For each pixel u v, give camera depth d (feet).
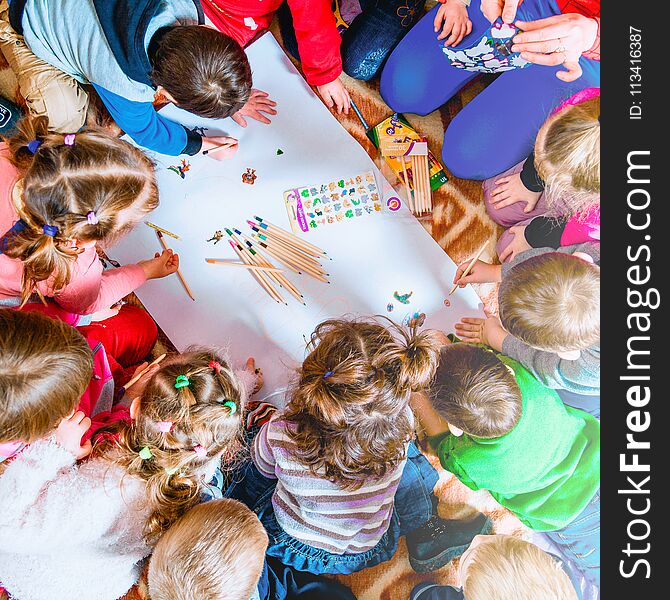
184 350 3.88
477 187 4.25
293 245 3.92
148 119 3.64
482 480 4.04
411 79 4.04
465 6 3.80
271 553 3.80
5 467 3.32
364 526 3.56
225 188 3.92
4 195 3.36
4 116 4.04
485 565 3.65
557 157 3.64
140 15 3.06
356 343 3.16
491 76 4.40
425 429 4.11
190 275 3.90
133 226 3.80
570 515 4.00
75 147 3.02
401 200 3.99
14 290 3.63
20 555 3.22
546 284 3.44
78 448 3.37
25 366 2.88
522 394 3.84
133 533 3.34
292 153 3.96
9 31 3.66
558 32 3.71
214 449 3.19
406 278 3.96
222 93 3.11
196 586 3.04
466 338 3.96
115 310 3.90
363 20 3.96
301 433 3.35
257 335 3.92
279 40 4.17
